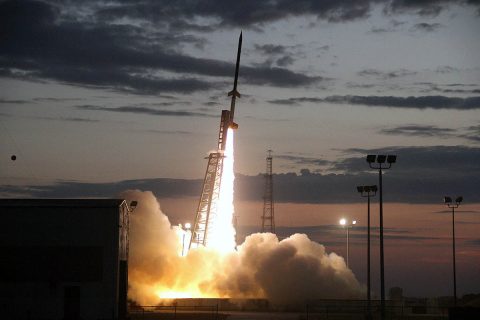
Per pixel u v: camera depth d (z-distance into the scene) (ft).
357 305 437.17
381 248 334.85
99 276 328.49
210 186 497.87
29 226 330.75
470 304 337.11
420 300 460.55
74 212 330.75
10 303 327.88
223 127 497.05
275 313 422.82
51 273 329.11
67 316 327.26
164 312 406.21
